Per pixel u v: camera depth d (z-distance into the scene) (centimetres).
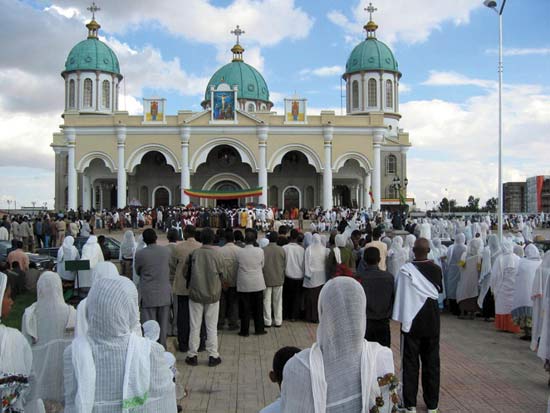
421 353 716
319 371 358
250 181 5456
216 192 4503
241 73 6425
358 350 369
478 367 930
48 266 1484
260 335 1168
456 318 1380
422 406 745
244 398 775
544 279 857
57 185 5941
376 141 4984
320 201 5500
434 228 3691
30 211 6500
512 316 1130
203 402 758
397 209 5956
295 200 5522
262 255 1155
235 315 1243
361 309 369
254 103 6394
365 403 360
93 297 388
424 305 699
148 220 4291
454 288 1404
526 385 834
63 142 5947
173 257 1090
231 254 1191
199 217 4059
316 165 4950
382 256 1239
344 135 4988
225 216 4072
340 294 367
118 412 379
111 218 4125
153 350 399
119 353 385
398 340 1136
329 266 1250
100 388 380
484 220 4838
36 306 587
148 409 390
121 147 4853
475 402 759
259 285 1148
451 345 1086
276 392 802
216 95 4928
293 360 371
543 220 5856
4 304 480
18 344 442
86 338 391
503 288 1212
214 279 920
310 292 1287
